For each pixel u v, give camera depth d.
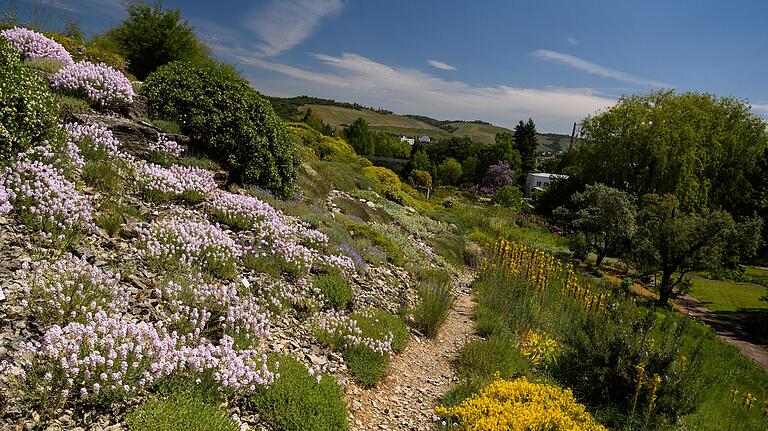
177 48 18.36
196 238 7.01
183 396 4.15
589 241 27.20
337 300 7.91
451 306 9.78
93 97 10.44
